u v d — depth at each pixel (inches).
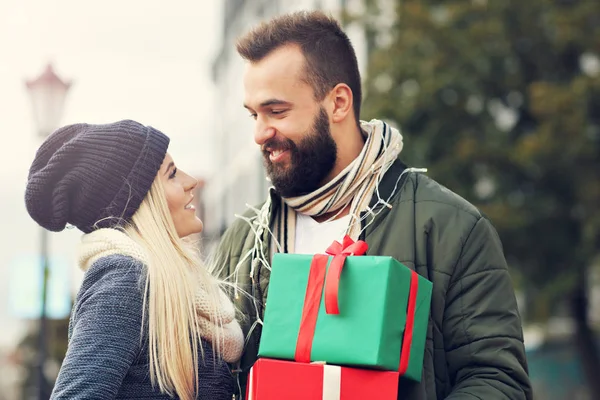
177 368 121.6
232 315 130.0
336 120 132.4
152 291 120.6
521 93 663.1
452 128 651.5
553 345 852.0
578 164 620.7
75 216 129.4
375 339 110.0
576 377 839.7
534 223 625.0
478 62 655.1
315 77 130.7
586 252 628.1
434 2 680.4
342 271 114.3
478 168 642.2
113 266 121.5
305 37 131.5
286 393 110.0
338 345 111.3
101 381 113.0
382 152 131.7
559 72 665.6
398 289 113.6
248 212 146.7
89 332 116.3
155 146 130.0
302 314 114.7
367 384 110.2
